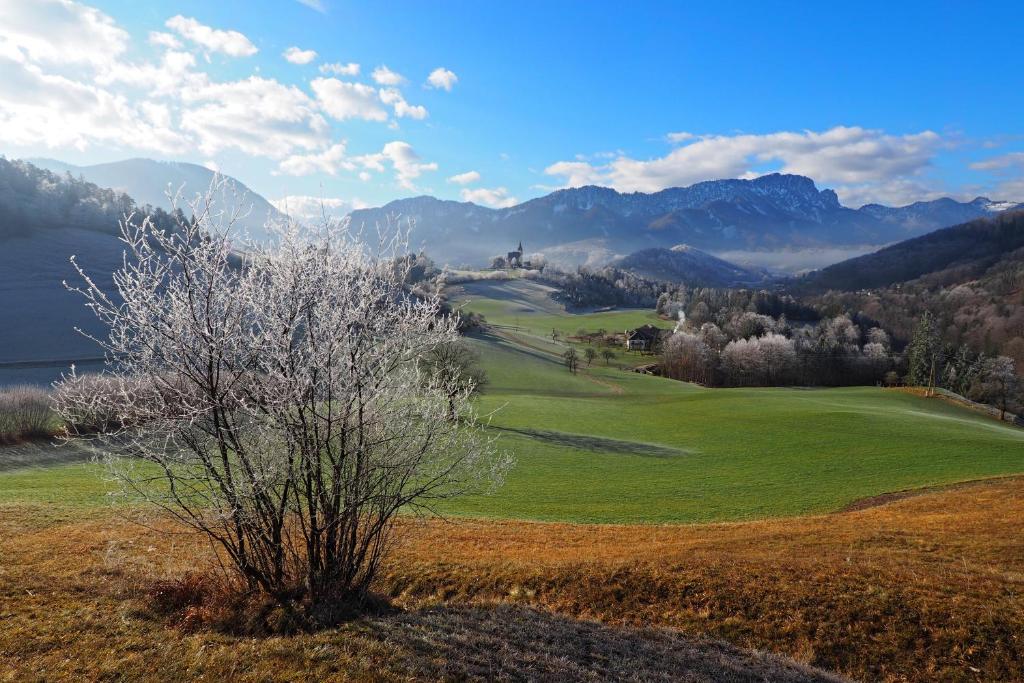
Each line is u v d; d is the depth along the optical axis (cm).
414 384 1200
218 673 868
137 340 982
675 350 12731
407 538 2128
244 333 1051
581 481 4034
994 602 1369
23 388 4553
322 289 1088
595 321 18288
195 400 998
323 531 1116
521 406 7506
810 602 1447
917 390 9450
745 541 2141
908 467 4300
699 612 1455
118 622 1042
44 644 948
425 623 1118
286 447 1034
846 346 12256
